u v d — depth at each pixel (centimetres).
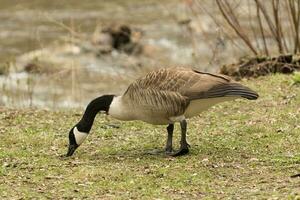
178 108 1209
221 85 1188
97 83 2438
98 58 2772
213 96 1182
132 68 2606
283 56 1962
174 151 1294
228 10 2136
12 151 1318
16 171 1187
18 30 3331
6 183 1123
